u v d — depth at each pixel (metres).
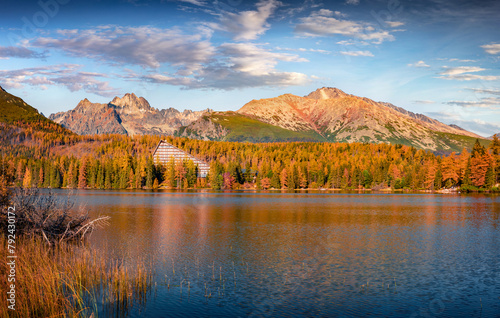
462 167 196.12
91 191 197.62
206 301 26.19
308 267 35.78
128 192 189.25
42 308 22.42
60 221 38.56
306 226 64.44
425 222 70.75
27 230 35.59
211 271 34.03
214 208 99.75
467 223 69.25
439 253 42.47
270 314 24.22
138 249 42.41
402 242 49.06
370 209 98.75
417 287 29.80
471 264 37.19
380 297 27.50
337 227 63.53
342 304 26.12
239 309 24.92
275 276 32.62
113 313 23.50
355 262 38.03
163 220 70.88
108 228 59.03
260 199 142.12
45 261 28.58
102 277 28.98
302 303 26.11
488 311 24.83
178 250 42.62
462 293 28.41
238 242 48.38
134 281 29.70
